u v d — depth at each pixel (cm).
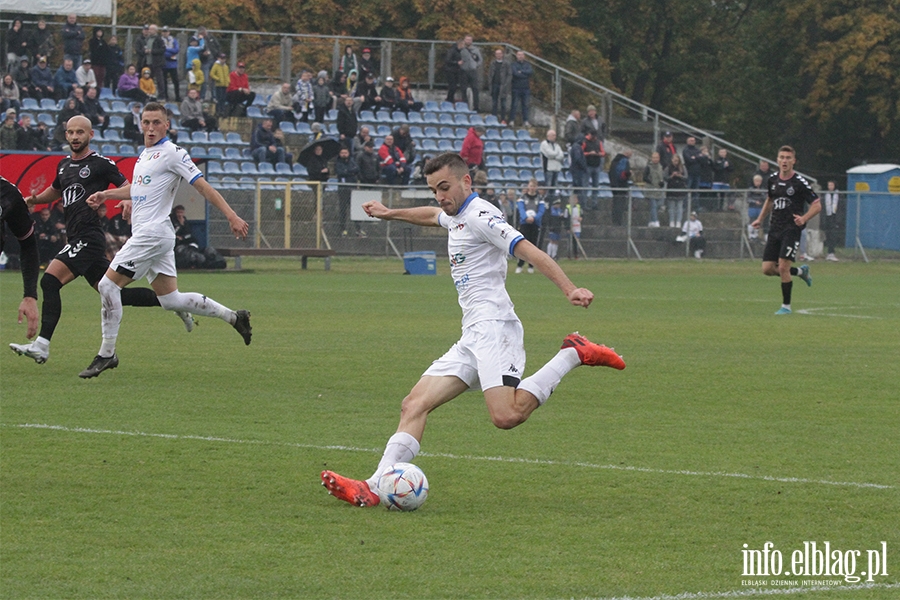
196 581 1368
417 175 9706
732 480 1900
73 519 1627
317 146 9056
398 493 1681
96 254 2941
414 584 1364
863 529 1620
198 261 7738
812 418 2483
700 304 5541
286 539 1542
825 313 5084
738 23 16538
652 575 1408
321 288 6291
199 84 9994
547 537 1566
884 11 13825
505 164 10619
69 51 9438
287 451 2088
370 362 3291
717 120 16400
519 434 2283
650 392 2822
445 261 9181
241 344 3694
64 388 2755
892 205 10238
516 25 13050
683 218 9881
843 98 14075
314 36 10788
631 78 16125
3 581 1362
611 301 5703
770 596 1340
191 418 2394
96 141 9219
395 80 11244
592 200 9650
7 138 8181
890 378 3088
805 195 4941
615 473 1942
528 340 3916
